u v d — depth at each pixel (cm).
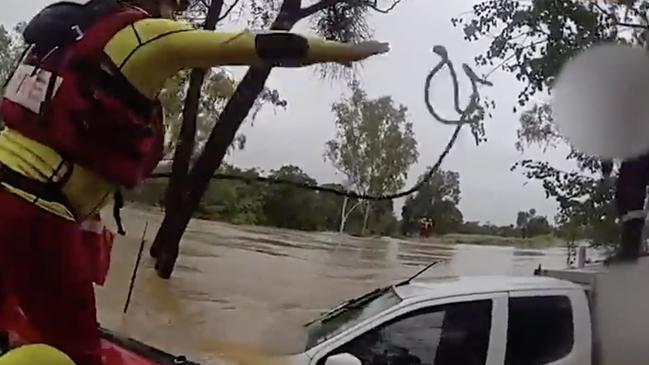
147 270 1522
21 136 208
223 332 1095
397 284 603
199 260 1984
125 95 206
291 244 2512
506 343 558
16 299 209
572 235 1091
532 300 577
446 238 2797
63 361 207
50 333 211
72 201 209
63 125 205
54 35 208
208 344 983
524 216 2039
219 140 1512
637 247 922
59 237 207
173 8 227
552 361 568
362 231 2916
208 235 2462
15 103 208
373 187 2192
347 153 2245
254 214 2817
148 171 225
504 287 576
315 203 2914
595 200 1059
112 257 270
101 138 207
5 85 214
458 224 2805
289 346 604
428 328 544
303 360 528
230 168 1691
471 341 551
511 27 1050
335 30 1507
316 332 571
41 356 204
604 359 593
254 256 2191
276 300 1496
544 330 573
